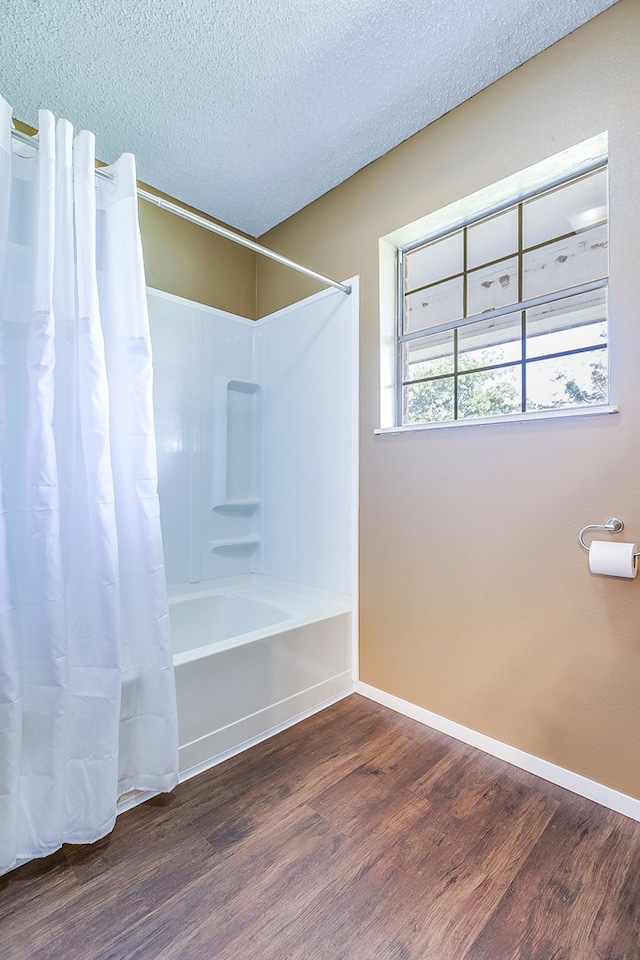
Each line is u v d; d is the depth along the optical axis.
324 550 2.35
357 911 1.08
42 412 1.17
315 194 2.37
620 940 1.02
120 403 1.39
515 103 1.64
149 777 1.40
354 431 2.19
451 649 1.83
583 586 1.48
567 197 1.64
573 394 1.60
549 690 1.56
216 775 1.58
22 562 1.19
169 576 2.38
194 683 1.58
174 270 2.44
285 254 2.60
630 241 1.38
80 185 1.27
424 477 1.91
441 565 1.85
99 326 1.28
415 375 2.08
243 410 2.71
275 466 2.65
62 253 1.26
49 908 1.08
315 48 1.55
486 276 1.85
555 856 1.25
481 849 1.27
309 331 2.44
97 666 1.27
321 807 1.43
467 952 0.99
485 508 1.72
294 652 1.92
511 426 1.65
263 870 1.20
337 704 2.07
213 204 2.45
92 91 1.72
